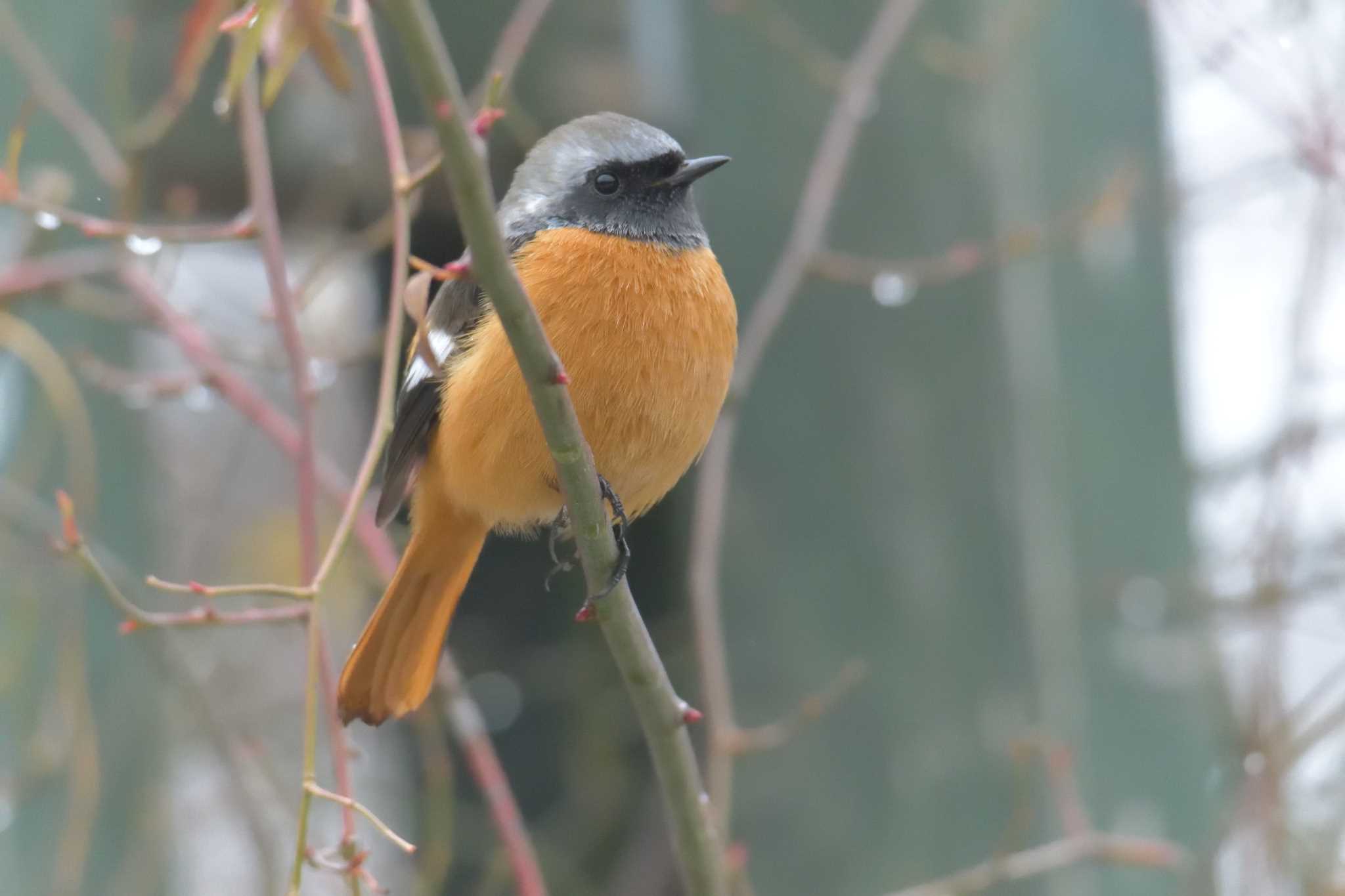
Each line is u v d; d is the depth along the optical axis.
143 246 9.06
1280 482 11.80
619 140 7.75
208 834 12.17
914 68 10.31
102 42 10.25
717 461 9.19
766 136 10.52
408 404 7.84
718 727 8.68
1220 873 11.07
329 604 14.02
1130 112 11.26
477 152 4.95
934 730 10.09
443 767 9.06
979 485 10.15
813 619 10.20
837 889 10.09
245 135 8.30
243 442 13.53
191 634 12.91
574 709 11.88
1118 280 11.09
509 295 5.29
